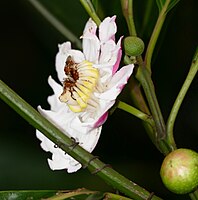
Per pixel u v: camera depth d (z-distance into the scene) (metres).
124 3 0.24
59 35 0.30
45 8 0.29
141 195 0.22
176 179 0.23
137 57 0.23
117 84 0.23
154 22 0.26
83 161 0.22
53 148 0.24
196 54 0.23
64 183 0.32
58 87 0.25
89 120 0.24
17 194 0.24
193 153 0.23
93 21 0.24
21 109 0.22
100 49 0.24
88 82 0.24
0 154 0.32
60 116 0.24
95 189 0.32
